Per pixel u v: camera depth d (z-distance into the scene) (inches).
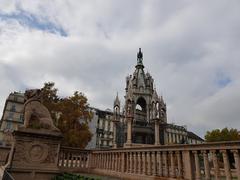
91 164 662.5
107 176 539.2
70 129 1273.4
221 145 281.9
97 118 3006.9
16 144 441.1
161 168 391.9
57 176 454.9
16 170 423.2
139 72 1782.7
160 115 1512.1
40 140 470.3
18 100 2632.9
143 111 1631.4
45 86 1230.9
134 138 1441.9
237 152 261.9
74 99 1339.8
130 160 487.8
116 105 1551.4
